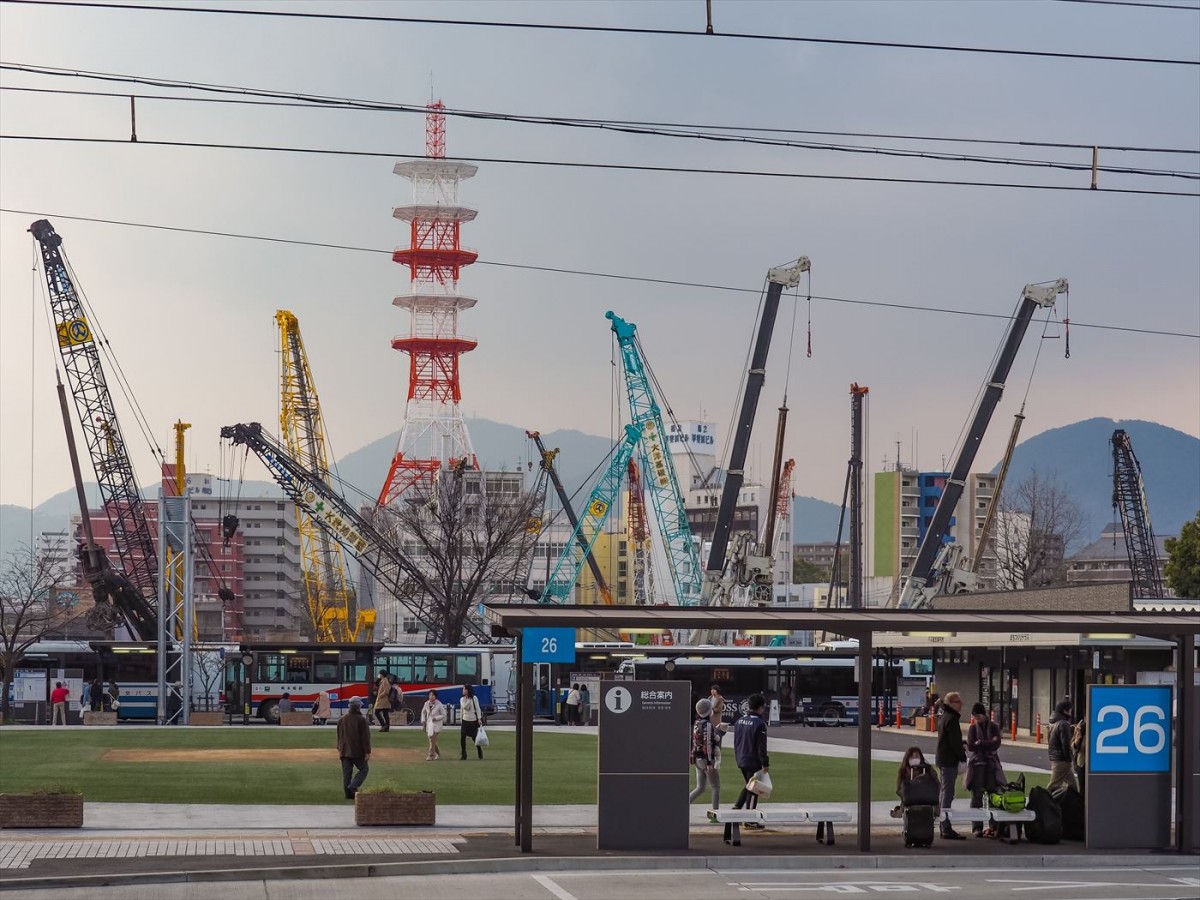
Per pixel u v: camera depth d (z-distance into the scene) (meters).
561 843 23.78
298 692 71.56
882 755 48.09
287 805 29.30
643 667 74.44
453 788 33.97
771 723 73.38
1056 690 59.53
